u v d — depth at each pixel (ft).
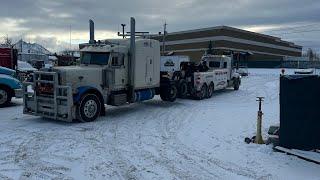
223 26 290.35
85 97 40.91
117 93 46.85
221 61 80.89
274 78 139.33
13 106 52.95
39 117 43.98
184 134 35.50
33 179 22.30
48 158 26.86
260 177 23.22
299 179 22.95
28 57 175.63
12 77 53.26
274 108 54.90
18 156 27.22
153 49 51.93
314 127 27.76
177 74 64.90
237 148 29.99
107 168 24.73
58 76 40.29
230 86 84.12
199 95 66.39
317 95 27.63
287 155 27.68
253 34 326.03
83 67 44.11
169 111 50.29
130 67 47.98
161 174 23.68
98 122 41.27
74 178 22.63
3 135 33.88
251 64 264.93
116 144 31.32
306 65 248.73
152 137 34.09
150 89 52.60
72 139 32.83
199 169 24.77
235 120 43.50
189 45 315.17
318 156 26.53
